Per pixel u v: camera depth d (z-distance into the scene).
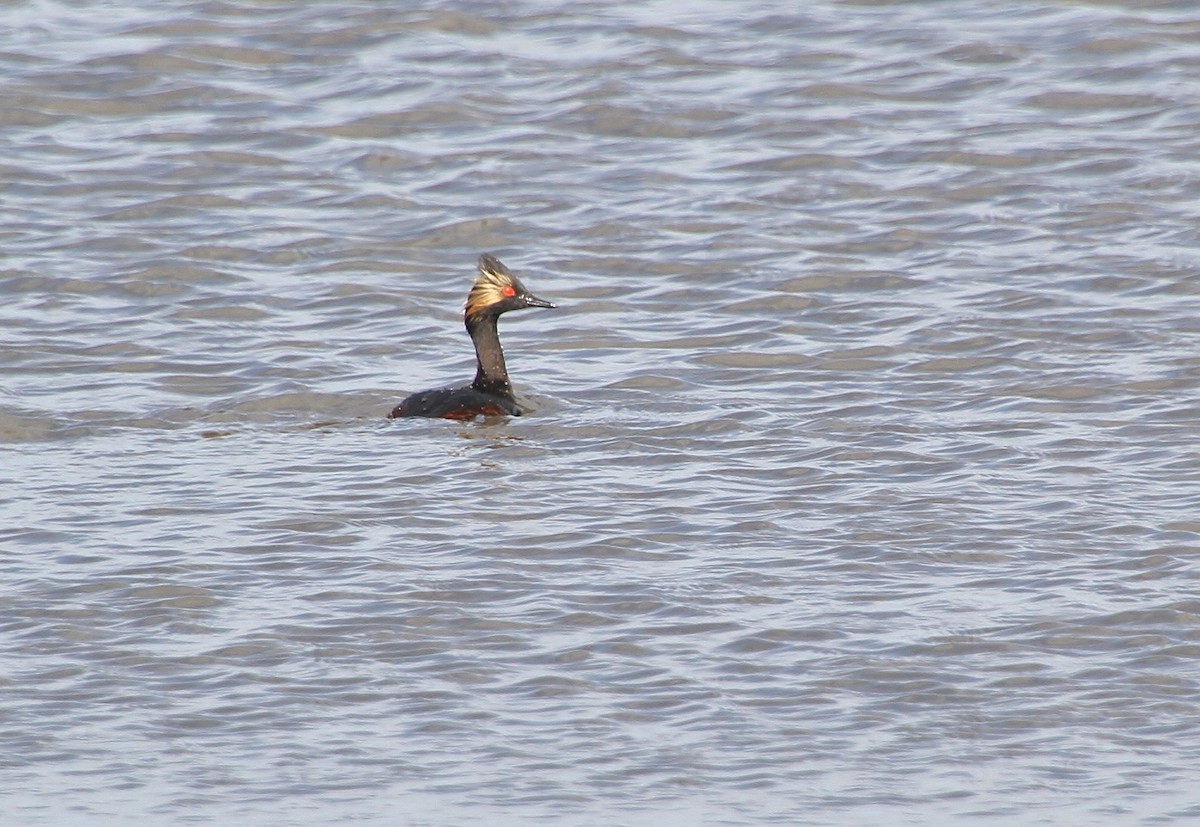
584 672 13.59
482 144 30.55
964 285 24.75
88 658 13.83
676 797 11.93
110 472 18.22
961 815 11.69
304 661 13.77
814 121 31.17
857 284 24.97
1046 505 16.83
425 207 28.20
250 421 20.11
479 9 36.06
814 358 22.17
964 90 32.34
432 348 22.91
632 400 20.66
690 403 20.48
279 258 26.27
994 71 33.03
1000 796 11.89
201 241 26.73
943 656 13.76
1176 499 16.89
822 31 34.97
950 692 13.22
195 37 34.88
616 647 13.98
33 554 15.91
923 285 24.81
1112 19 34.88
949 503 16.91
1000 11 35.66
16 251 26.25
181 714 13.00
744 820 11.63
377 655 13.88
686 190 28.66
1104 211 27.38
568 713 12.98
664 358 22.33
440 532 16.41
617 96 32.16
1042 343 22.39
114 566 15.60
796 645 13.96
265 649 13.96
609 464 18.34
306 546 16.06
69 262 25.91
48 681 13.46
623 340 23.09
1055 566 15.36
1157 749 12.44
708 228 27.22
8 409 20.31
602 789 12.02
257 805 11.84
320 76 33.34
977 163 29.38
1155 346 22.14
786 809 11.77
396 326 23.75
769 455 18.53
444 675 13.55
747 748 12.52
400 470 18.20
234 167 29.78
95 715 12.98
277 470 18.25
